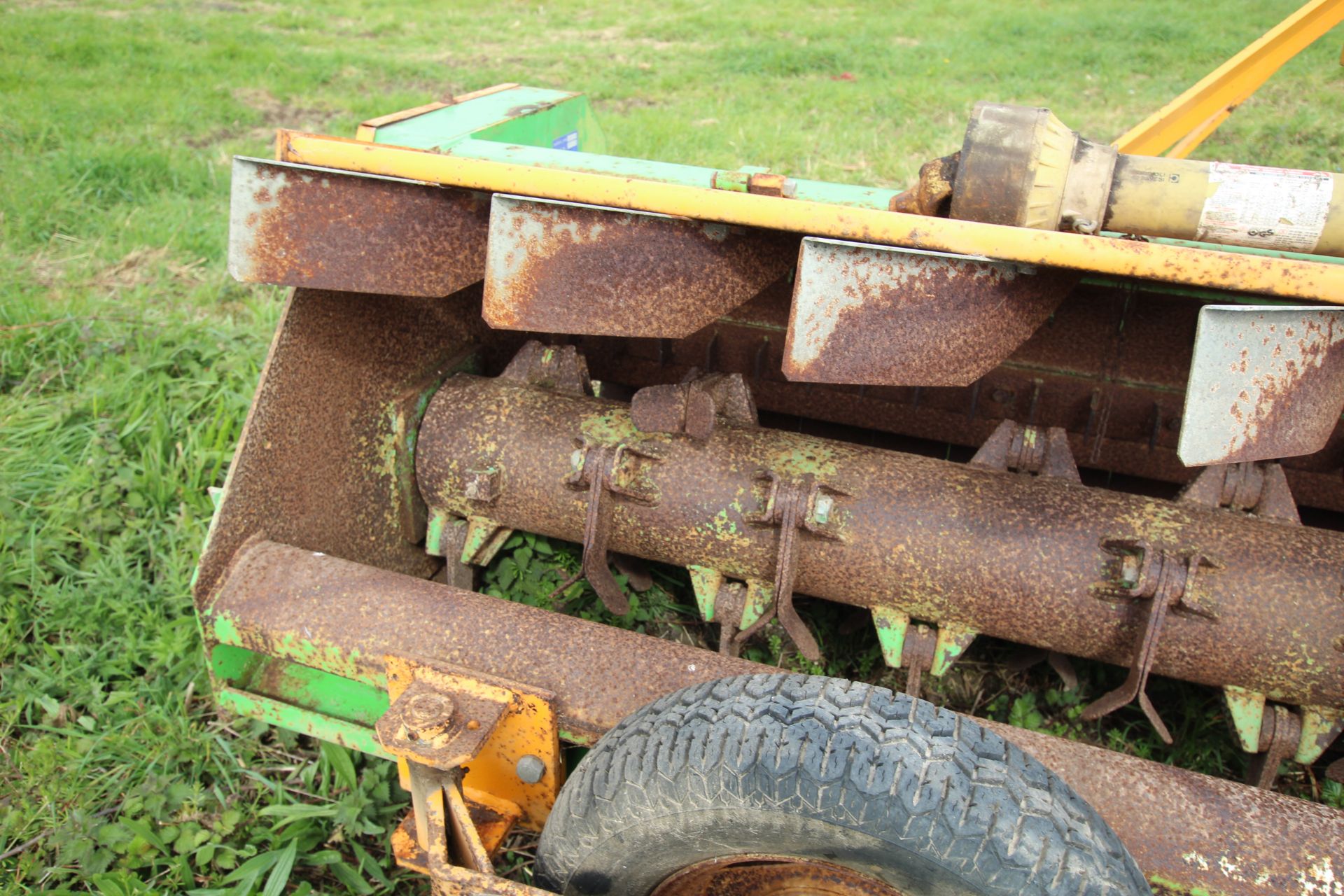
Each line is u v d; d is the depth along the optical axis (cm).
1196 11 1138
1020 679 289
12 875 246
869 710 167
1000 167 179
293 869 255
